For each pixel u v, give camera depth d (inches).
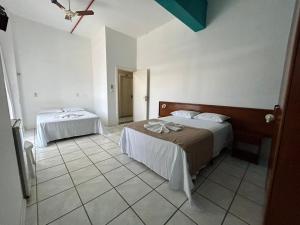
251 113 99.2
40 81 163.0
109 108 177.5
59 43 170.7
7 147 42.3
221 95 114.5
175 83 146.6
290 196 29.8
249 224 50.0
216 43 113.1
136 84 189.9
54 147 112.9
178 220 51.4
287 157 29.1
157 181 72.8
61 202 58.5
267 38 90.4
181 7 91.0
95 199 60.4
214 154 84.9
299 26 26.0
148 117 181.9
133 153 90.5
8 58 133.4
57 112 160.7
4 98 45.3
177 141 66.1
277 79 89.0
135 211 54.9
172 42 144.6
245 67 100.7
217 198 62.0
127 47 181.0
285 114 28.5
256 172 82.1
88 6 121.4
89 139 132.2
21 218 47.5
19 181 53.3
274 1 86.1
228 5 104.2
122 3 117.2
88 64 196.2
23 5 125.2
